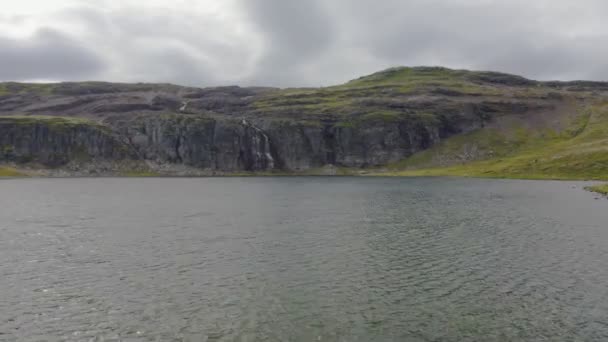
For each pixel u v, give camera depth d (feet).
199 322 105.40
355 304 116.98
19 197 405.39
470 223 239.09
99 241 194.49
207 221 251.80
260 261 159.02
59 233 213.87
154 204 343.87
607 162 653.71
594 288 128.36
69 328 102.32
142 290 127.54
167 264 155.02
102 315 109.50
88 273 144.36
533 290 127.13
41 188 530.68
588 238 196.95
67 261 159.63
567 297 121.39
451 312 111.75
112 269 148.97
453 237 201.26
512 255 166.81
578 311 111.75
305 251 174.40
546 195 391.65
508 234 207.31
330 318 107.86
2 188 530.27
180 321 105.81
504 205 319.47
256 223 243.40
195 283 133.80
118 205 337.11
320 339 97.04
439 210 293.84
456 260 160.15
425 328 102.53
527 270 146.92
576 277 138.82
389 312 111.65
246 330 101.19
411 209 300.40
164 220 256.11
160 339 96.73
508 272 144.66
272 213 284.61
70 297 121.80
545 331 100.83
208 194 440.86
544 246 181.57
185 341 95.86
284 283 133.80
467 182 588.91
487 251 173.58
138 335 98.73
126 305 115.96
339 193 441.68
